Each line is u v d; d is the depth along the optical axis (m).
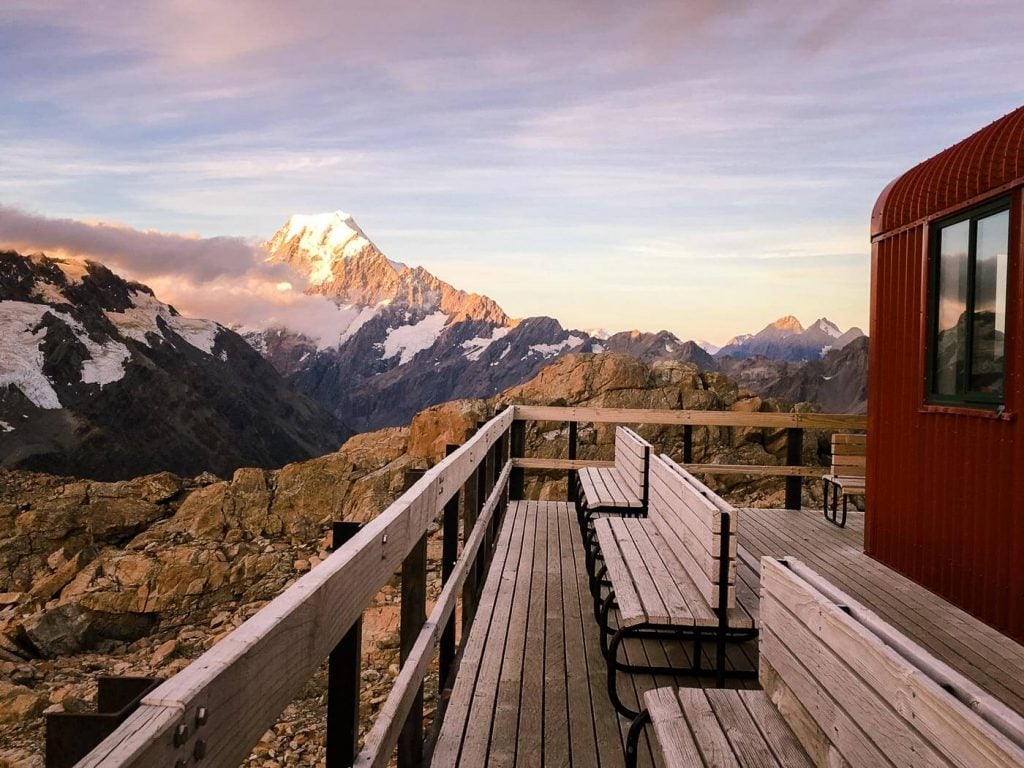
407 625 3.29
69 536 17.12
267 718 1.46
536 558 6.95
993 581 5.25
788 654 2.68
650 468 6.21
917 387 6.29
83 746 1.12
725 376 18.77
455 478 4.26
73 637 13.18
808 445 16.73
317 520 16.58
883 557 6.84
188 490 18.27
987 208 5.36
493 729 3.75
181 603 14.03
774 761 2.43
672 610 3.86
